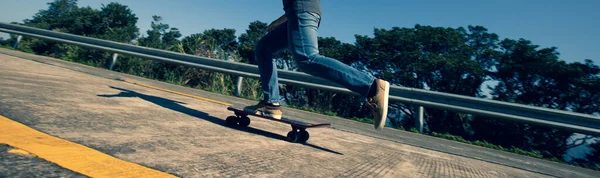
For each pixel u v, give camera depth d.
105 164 0.92
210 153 1.31
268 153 1.52
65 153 0.95
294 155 1.60
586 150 6.23
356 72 1.92
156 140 1.38
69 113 1.62
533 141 7.14
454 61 9.90
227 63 7.75
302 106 7.27
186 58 8.17
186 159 1.14
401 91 5.93
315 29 2.09
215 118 2.60
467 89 10.35
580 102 8.43
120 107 2.17
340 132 3.42
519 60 9.34
